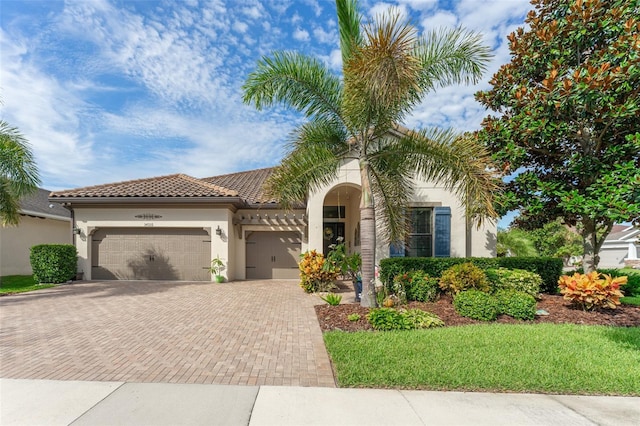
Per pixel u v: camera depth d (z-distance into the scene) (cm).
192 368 511
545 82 901
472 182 761
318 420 363
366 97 761
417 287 972
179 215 1536
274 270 1680
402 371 480
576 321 790
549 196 1030
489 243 1340
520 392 437
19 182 1259
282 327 749
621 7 905
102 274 1546
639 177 761
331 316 815
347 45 855
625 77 815
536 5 1081
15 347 609
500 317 810
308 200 1425
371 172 962
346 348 575
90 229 1529
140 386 445
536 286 974
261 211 1661
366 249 873
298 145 903
